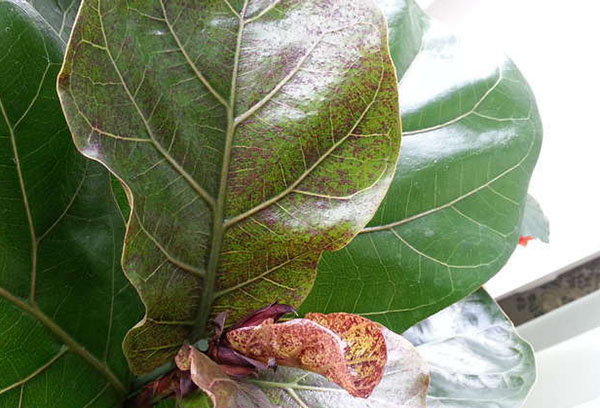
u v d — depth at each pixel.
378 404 0.42
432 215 0.56
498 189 0.57
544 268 1.14
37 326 0.43
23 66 0.40
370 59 0.38
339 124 0.39
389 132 0.39
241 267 0.42
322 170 0.40
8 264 0.42
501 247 0.56
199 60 0.38
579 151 1.15
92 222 0.44
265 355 0.40
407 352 0.43
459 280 0.56
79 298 0.44
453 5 1.10
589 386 1.04
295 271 0.43
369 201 0.41
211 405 0.40
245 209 0.41
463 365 0.65
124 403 0.47
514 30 1.14
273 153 0.40
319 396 0.42
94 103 0.36
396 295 0.55
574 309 1.12
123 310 0.46
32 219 0.42
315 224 0.41
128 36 0.36
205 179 0.40
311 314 0.40
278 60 0.38
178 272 0.41
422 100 0.58
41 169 0.42
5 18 0.39
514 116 0.59
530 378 0.65
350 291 0.54
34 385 0.43
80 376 0.45
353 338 0.38
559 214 1.16
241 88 0.39
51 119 0.41
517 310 1.15
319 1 0.38
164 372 0.46
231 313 0.43
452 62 0.60
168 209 0.39
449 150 0.57
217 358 0.41
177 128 0.38
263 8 0.38
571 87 1.14
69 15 0.49
